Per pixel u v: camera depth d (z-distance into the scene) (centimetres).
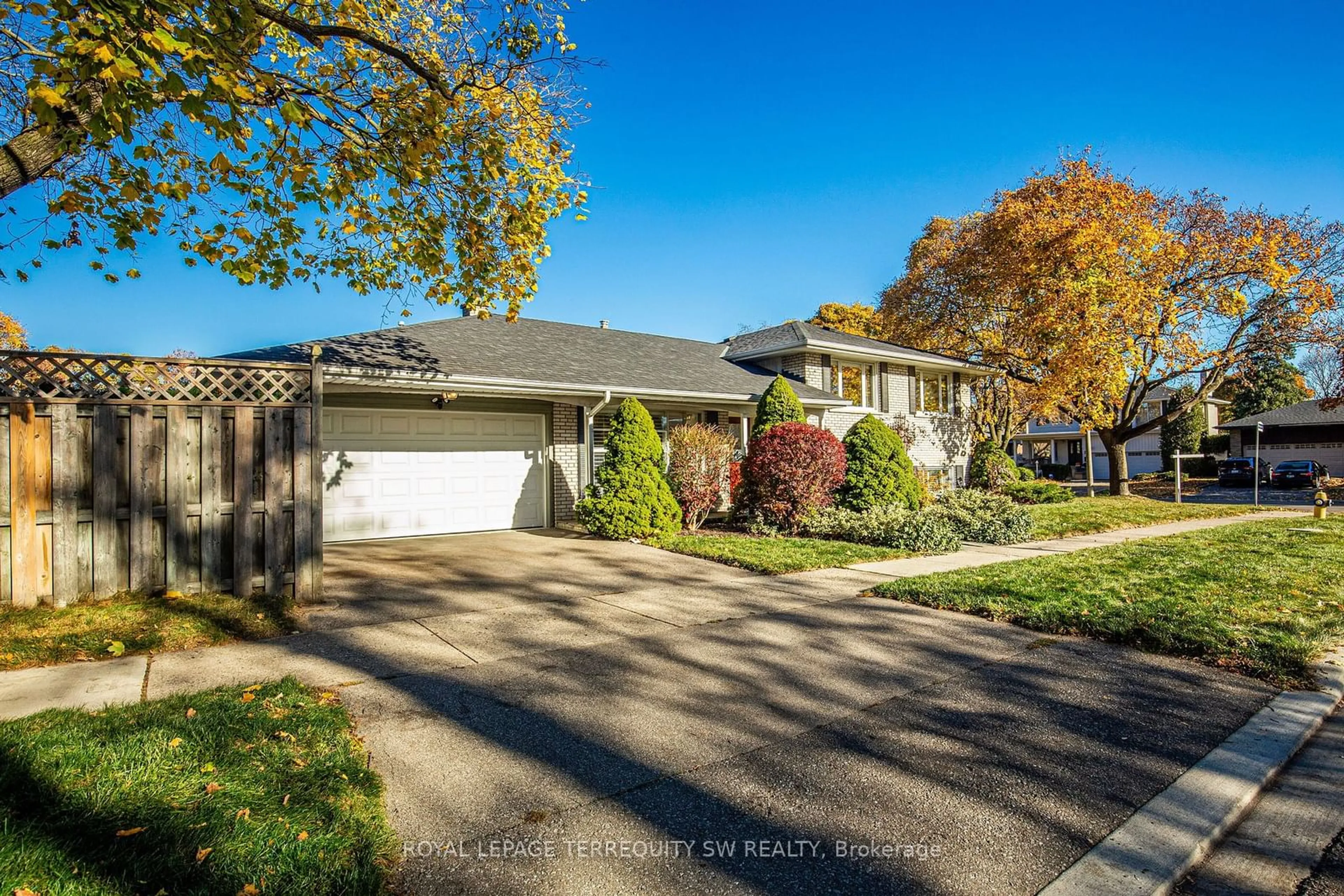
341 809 286
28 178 521
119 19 420
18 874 228
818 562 899
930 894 247
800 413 1396
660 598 714
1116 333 1917
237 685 435
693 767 341
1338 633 560
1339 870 270
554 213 789
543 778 328
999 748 364
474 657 513
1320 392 4447
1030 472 2527
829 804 307
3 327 1866
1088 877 256
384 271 843
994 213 2208
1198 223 1981
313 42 607
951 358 2292
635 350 1605
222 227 668
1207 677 477
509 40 678
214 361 625
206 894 228
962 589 722
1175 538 1190
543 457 1297
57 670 461
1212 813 301
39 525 558
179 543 611
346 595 711
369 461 1115
